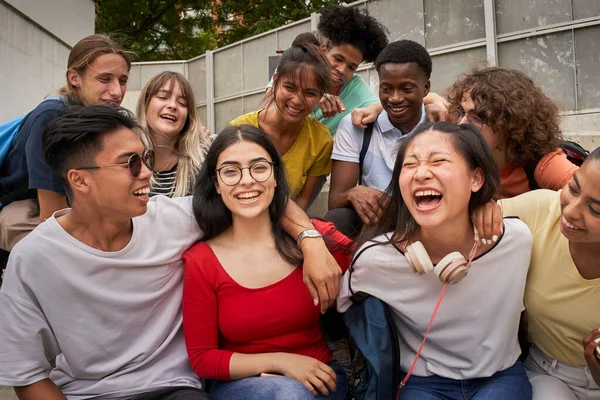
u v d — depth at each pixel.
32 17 8.45
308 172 3.66
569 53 7.48
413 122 3.44
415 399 2.26
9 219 3.06
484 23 8.25
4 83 7.75
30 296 2.09
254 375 2.20
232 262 2.33
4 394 2.81
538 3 7.72
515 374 2.32
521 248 2.24
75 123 2.04
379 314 2.27
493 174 2.21
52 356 2.23
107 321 2.21
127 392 2.21
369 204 3.10
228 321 2.28
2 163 3.16
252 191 2.31
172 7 18.61
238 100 13.16
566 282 2.21
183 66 14.61
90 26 10.52
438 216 2.14
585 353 2.08
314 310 2.37
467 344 2.28
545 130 2.77
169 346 2.37
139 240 2.26
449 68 8.71
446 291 2.24
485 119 2.77
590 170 1.91
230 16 18.89
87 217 2.16
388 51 3.35
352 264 2.37
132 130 2.14
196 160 3.26
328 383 2.19
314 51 3.21
